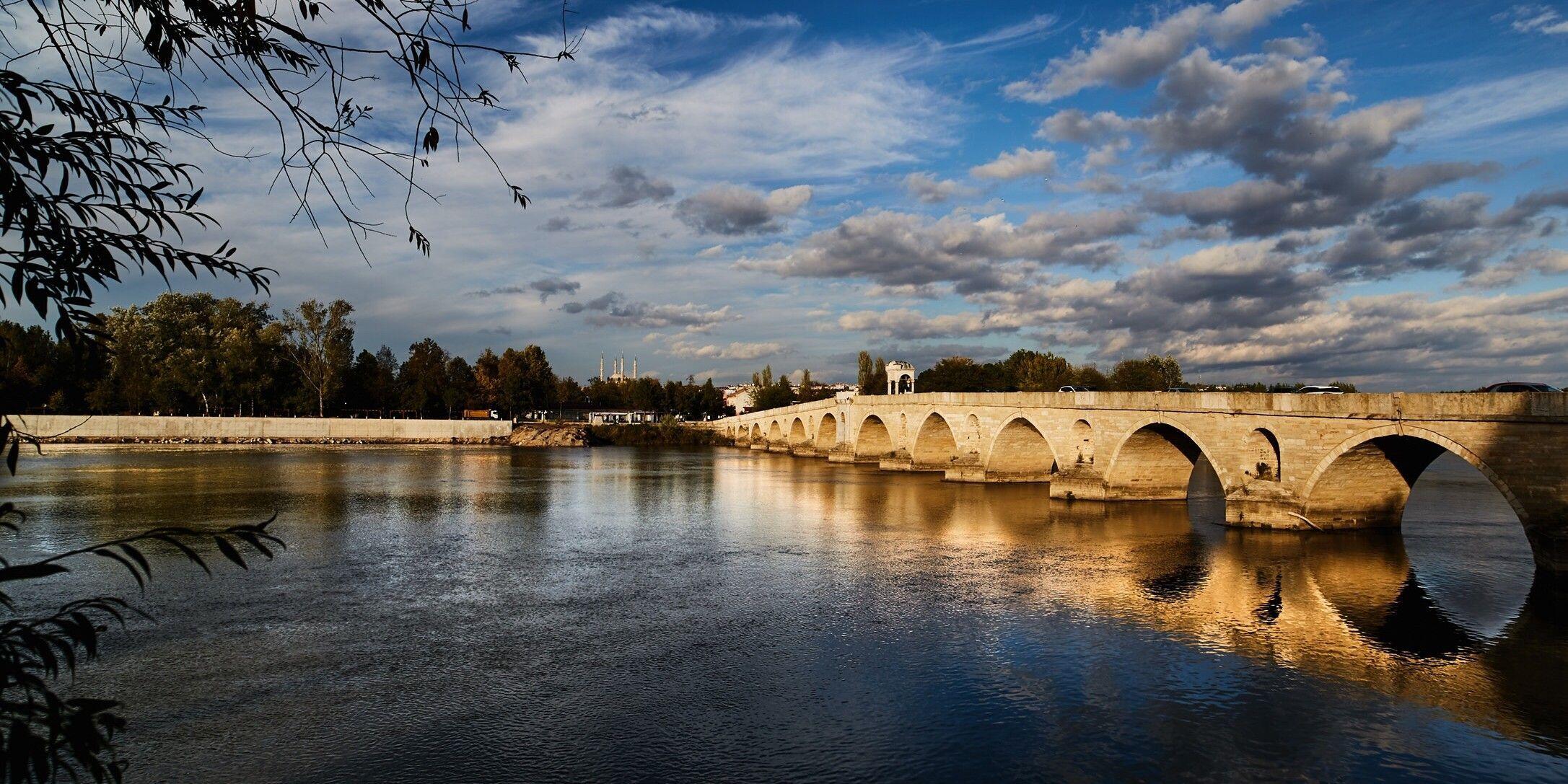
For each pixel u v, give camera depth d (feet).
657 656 82.12
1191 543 141.38
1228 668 79.97
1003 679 76.69
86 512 171.53
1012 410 234.99
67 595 102.99
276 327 416.46
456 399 506.07
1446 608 100.27
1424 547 135.64
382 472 281.13
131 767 58.70
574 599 103.86
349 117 21.52
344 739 63.46
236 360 392.06
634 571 120.88
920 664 80.53
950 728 66.44
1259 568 121.49
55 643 18.79
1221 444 159.63
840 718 68.08
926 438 301.02
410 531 154.51
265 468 286.05
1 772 17.71
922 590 109.19
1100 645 86.33
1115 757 62.03
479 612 97.55
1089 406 203.51
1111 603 102.63
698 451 470.80
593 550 137.39
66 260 19.65
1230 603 102.53
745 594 106.73
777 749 62.39
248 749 61.67
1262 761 61.82
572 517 175.32
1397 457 139.23
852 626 92.53
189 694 72.02
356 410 504.84
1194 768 60.54
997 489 232.94
